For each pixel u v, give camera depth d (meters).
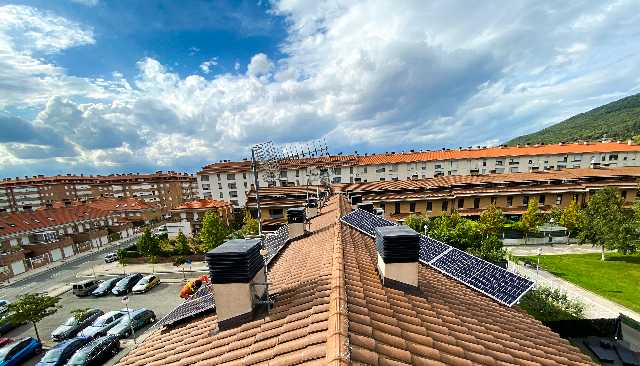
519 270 33.31
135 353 7.34
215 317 7.57
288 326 5.48
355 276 7.19
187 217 60.72
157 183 106.44
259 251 7.07
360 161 69.75
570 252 40.34
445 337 5.43
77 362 17.91
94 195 102.12
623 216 36.62
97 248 59.25
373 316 5.37
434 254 12.20
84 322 24.28
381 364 3.94
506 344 6.06
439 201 48.09
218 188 75.06
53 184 95.75
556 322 19.67
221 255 6.30
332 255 8.94
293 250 13.06
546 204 49.47
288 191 50.56
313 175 68.50
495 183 49.75
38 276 42.09
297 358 4.25
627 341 18.80
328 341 4.32
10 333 25.11
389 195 48.66
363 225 14.48
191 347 6.31
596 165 57.97
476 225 38.72
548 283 29.58
